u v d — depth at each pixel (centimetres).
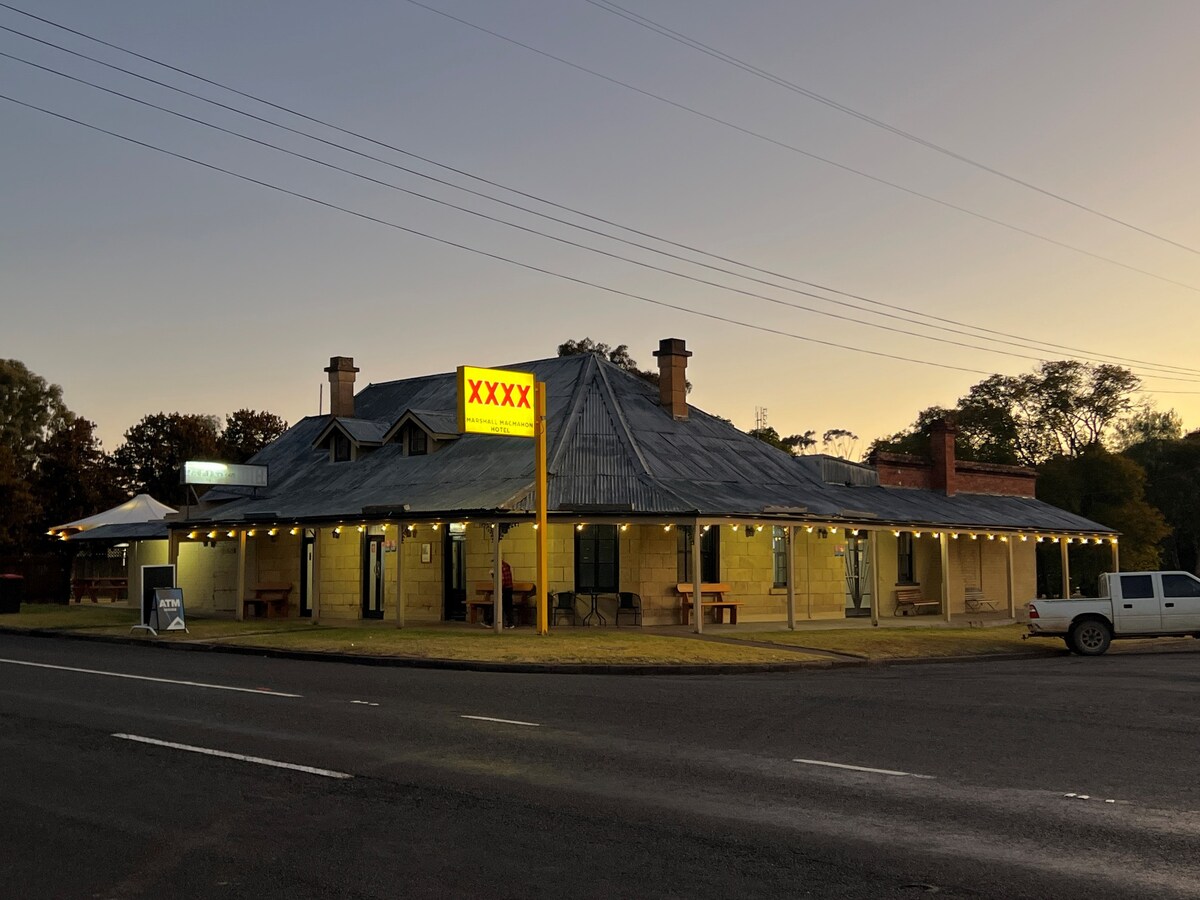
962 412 6419
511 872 688
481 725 1242
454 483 2973
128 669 1844
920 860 713
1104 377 6097
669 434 3241
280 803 868
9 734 1176
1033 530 3475
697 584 2550
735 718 1308
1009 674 1917
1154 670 2003
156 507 3988
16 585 3300
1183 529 6103
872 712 1363
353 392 3822
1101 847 744
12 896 649
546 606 2505
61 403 6575
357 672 1866
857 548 3428
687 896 643
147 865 707
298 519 2950
